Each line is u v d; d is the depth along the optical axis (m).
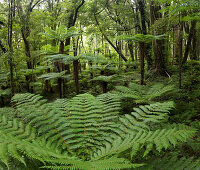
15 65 8.33
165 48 10.18
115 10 13.41
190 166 1.16
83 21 14.70
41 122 1.69
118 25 13.01
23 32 8.80
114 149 1.37
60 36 7.92
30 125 1.72
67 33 7.72
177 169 1.15
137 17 12.84
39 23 9.18
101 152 1.44
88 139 1.71
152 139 1.30
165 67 9.36
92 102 2.22
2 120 1.64
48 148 1.35
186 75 8.34
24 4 10.06
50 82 11.32
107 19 15.23
